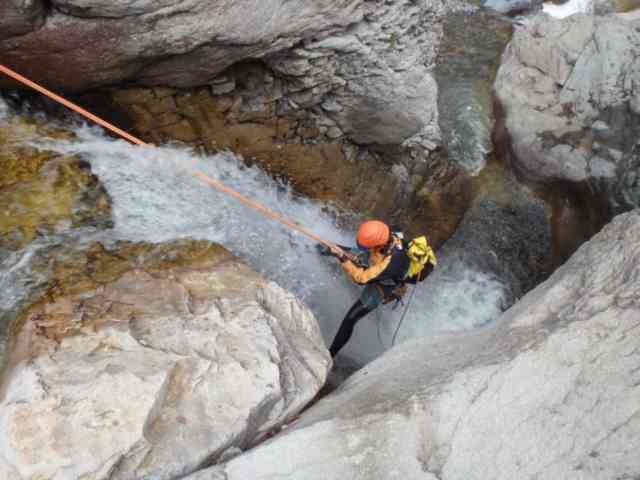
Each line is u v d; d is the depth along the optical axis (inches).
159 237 195.8
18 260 171.3
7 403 125.4
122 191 205.6
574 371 128.8
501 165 321.4
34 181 193.0
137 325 151.3
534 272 293.9
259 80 244.8
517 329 153.2
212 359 142.3
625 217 177.9
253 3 195.8
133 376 131.2
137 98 225.9
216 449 126.6
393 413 129.1
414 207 291.3
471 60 359.6
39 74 192.1
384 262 190.5
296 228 195.6
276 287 178.1
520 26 389.1
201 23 190.4
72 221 188.7
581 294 156.1
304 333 169.9
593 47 311.3
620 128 290.5
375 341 249.8
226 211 225.1
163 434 125.3
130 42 187.5
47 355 138.2
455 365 146.9
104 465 116.6
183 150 231.1
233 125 247.9
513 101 323.6
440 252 287.0
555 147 301.6
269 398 138.3
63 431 119.9
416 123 276.2
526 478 114.0
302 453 122.6
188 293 167.6
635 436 115.0
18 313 156.8
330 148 274.4
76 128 212.4
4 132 199.2
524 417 123.6
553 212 307.0
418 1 240.8
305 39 224.2
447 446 122.1
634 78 293.9
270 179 250.8
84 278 170.6
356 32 231.1
